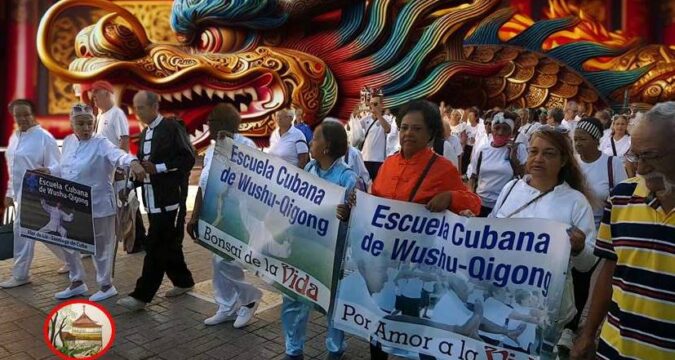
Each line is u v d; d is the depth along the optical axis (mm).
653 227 1780
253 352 3680
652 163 1739
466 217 2578
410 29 13344
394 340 2689
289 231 3121
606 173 3783
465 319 2539
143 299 4387
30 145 5020
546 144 2648
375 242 2760
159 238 4410
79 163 4535
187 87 12539
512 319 2426
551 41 19656
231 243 3293
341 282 2822
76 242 4363
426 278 2652
